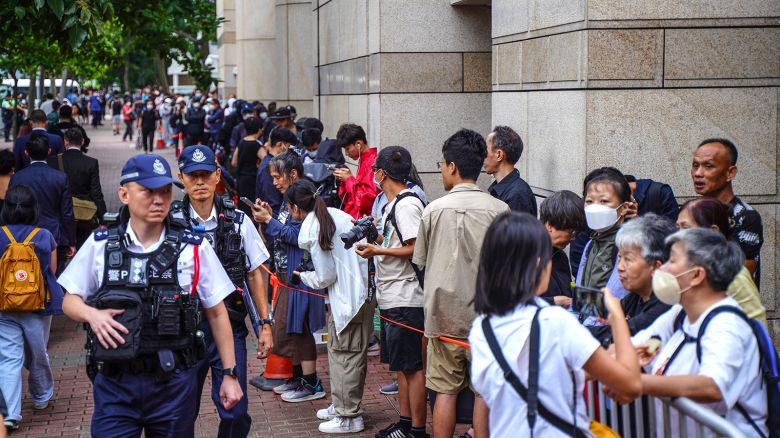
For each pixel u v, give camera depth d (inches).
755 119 241.4
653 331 135.6
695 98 240.5
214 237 190.9
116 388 148.7
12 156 324.2
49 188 320.2
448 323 189.2
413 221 208.8
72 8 343.9
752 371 121.3
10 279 234.7
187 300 147.9
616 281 163.9
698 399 117.7
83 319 144.3
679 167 241.4
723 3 238.7
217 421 244.5
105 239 148.1
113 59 636.7
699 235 123.0
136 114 1432.1
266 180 369.4
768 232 243.9
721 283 122.1
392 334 215.0
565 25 250.1
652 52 238.8
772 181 243.0
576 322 115.3
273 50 1005.2
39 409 259.1
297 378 267.0
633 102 239.5
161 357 146.3
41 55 743.1
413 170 249.4
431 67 398.3
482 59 401.1
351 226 233.3
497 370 115.8
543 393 113.4
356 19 442.9
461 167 192.7
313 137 383.9
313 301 257.3
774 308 245.8
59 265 334.0
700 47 239.5
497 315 117.2
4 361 241.1
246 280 198.2
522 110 284.2
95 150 1300.4
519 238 115.3
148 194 144.6
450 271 188.2
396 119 398.0
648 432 128.3
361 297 228.2
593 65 238.1
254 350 317.1
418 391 216.1
